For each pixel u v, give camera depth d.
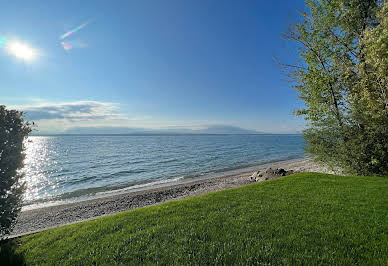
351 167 11.63
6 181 4.28
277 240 3.86
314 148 13.63
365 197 6.36
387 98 9.92
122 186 18.05
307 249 3.56
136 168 26.66
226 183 16.64
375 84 10.25
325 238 3.91
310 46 13.77
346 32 12.95
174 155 40.53
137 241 4.05
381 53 8.56
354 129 11.61
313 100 13.70
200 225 4.64
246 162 31.84
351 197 6.41
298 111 14.59
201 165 29.00
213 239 4.02
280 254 3.45
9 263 3.68
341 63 12.73
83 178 21.11
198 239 4.05
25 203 13.71
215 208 5.81
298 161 31.73
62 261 3.60
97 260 3.52
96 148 61.91
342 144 11.90
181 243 3.93
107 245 4.00
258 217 5.01
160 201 12.66
